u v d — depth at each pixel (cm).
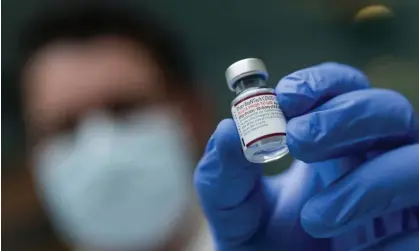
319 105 59
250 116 56
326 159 57
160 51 140
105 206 130
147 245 134
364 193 56
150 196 131
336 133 56
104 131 130
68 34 135
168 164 133
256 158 57
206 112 147
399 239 58
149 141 131
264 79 59
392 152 58
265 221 69
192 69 153
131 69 133
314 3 207
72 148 132
